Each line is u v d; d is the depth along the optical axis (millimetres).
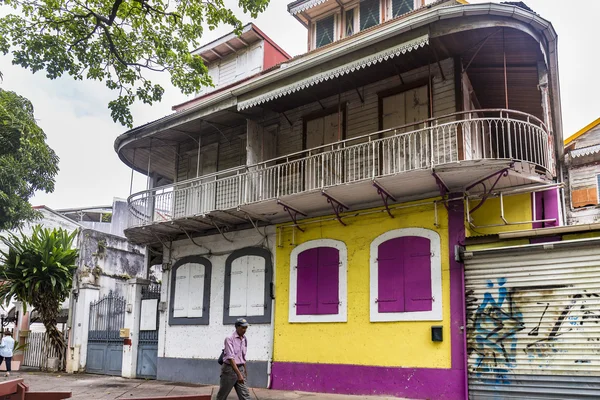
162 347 15703
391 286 11625
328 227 13016
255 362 13492
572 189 21109
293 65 12273
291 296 13242
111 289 20203
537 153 12062
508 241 10469
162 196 15734
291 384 12633
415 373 10875
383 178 10852
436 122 12289
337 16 18281
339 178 12344
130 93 13891
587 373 9125
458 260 10688
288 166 14617
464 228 10977
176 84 13984
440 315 10828
